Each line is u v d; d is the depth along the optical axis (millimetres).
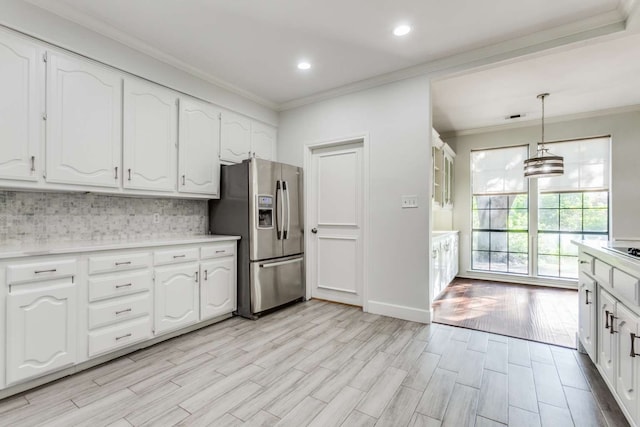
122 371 2168
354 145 3725
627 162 4359
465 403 1811
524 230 5074
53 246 2234
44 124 2146
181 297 2770
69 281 2074
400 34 2582
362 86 3502
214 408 1757
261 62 3055
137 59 2693
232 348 2551
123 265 2357
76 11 2254
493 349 2535
